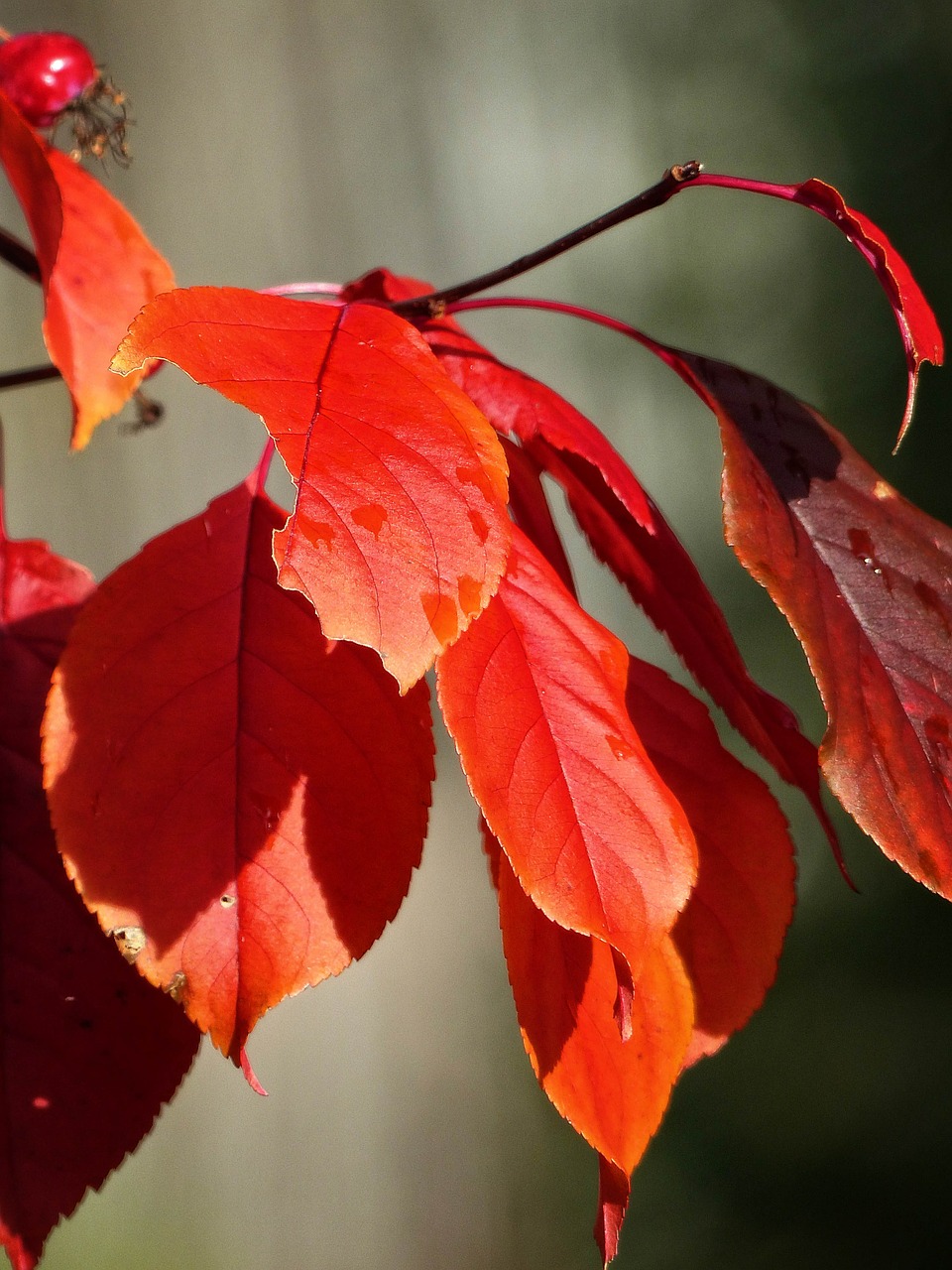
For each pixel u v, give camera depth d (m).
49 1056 0.55
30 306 2.05
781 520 0.54
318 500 0.50
